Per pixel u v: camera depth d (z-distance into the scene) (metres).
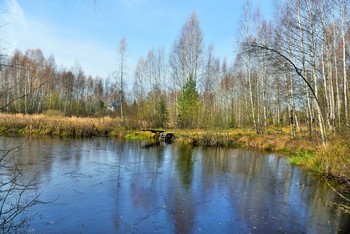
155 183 10.48
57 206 7.79
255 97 31.25
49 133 25.81
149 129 29.88
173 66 36.94
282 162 15.50
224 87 41.91
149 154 17.28
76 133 26.38
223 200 8.72
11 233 5.53
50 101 46.06
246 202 8.58
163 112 34.31
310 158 14.12
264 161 15.80
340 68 21.77
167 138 25.67
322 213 7.75
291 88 20.98
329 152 12.50
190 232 6.47
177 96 36.25
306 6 16.69
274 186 10.41
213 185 10.41
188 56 34.00
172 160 15.43
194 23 34.28
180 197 8.91
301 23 16.94
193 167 13.66
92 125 27.47
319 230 6.70
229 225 6.90
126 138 26.44
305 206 8.29
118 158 15.48
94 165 13.32
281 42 19.94
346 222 7.19
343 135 11.59
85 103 61.41
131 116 31.67
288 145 19.78
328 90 19.06
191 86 32.00
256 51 13.79
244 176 11.98
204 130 24.48
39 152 16.11
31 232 6.14
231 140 23.45
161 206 8.07
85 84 65.94
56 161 13.82
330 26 18.66
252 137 23.52
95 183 10.21
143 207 7.95
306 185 10.57
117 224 6.77
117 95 49.44
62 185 9.80
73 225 6.63
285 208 8.12
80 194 8.90
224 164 14.67
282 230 6.67
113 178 11.00
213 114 24.58
